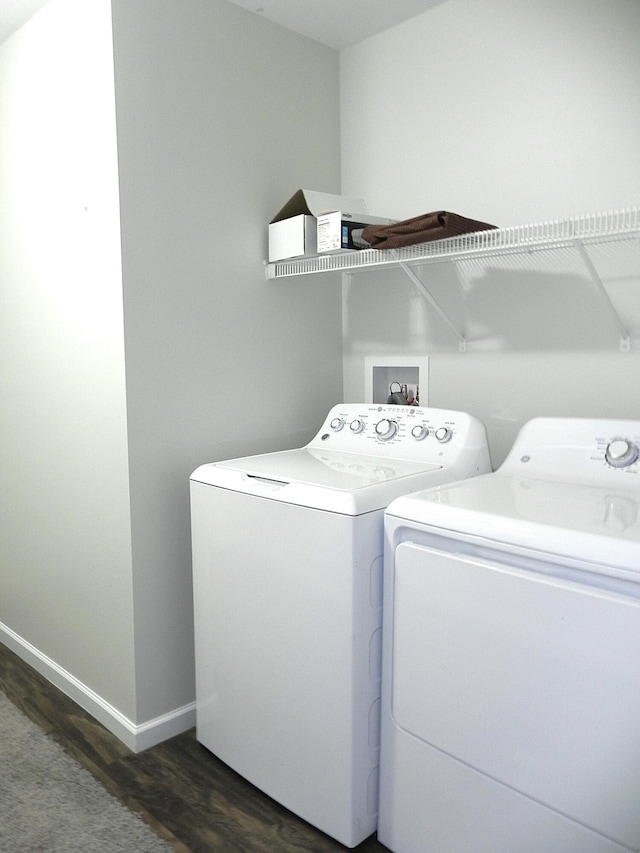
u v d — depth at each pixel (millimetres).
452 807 1445
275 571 1706
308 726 1666
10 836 1665
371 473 1772
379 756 1645
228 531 1831
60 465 2275
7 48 2387
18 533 2588
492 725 1346
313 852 1623
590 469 1665
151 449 2008
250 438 2289
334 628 1576
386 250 1969
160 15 1962
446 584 1404
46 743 2059
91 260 2025
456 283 2195
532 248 1881
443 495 1542
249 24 2203
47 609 2443
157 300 1997
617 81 1778
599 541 1195
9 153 2430
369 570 1565
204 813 1758
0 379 2615
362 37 2396
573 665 1209
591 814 1205
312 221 2146
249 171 2230
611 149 1803
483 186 2100
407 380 2373
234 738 1886
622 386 1834
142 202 1942
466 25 2104
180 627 2115
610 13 1778
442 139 2197
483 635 1345
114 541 2041
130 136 1903
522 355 2045
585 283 1886
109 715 2125
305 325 2449
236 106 2178
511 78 2004
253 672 1801
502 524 1328
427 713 1473
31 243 2340
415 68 2258
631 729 1139
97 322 2025
